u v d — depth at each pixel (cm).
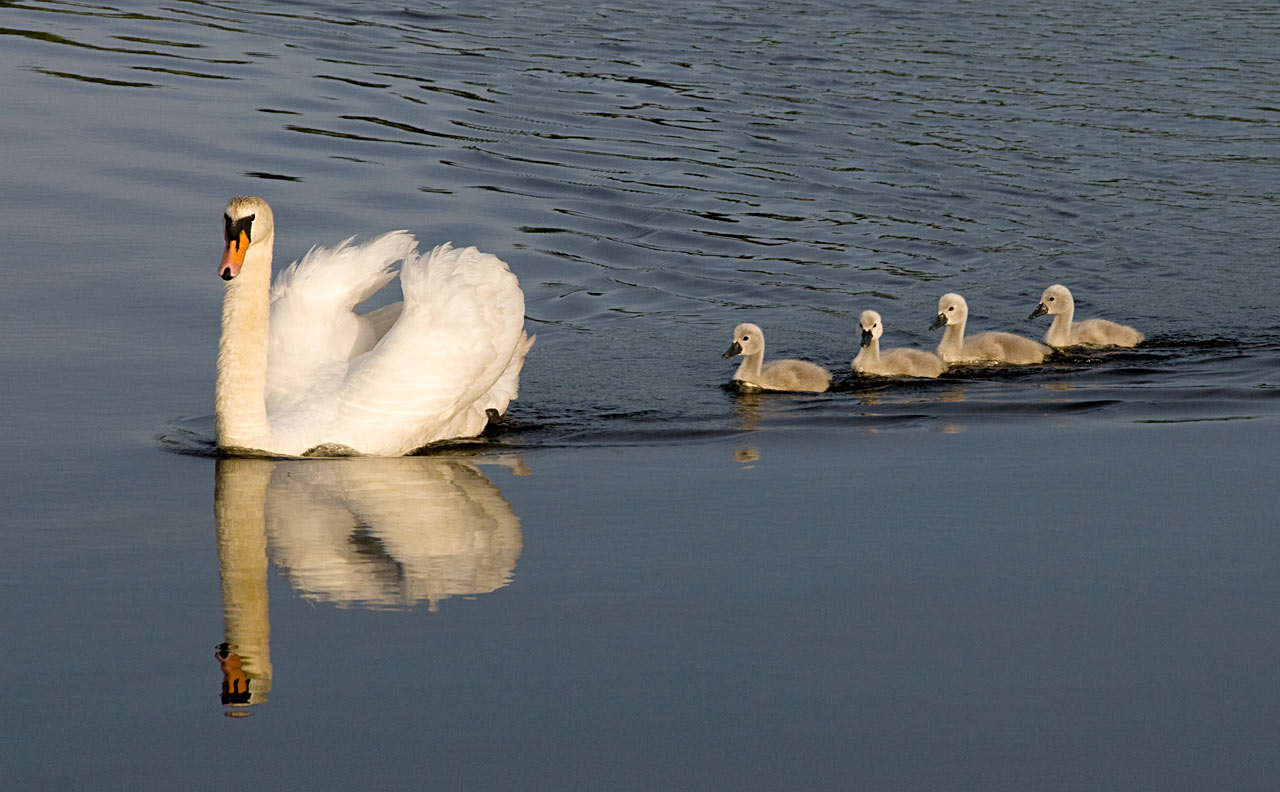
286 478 1409
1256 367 1861
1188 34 4038
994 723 935
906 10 4331
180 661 1003
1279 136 3020
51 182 2411
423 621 1071
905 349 1919
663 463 1478
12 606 1088
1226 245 2388
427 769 876
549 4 4288
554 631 1056
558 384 1781
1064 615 1091
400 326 1534
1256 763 894
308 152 2692
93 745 897
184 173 2509
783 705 954
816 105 3219
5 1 3788
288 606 1096
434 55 3562
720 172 2734
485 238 2297
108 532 1248
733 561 1188
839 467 1457
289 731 916
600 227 2402
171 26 3684
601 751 898
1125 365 1892
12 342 1775
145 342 1803
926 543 1231
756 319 2062
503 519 1294
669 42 3809
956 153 2886
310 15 3959
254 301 1468
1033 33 4025
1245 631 1066
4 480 1374
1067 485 1388
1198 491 1364
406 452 1524
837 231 2448
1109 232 2456
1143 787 868
